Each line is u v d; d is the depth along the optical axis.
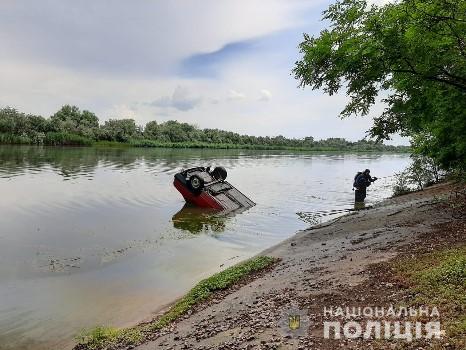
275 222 20.23
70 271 12.69
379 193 29.81
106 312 9.93
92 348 8.10
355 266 9.67
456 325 5.71
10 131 84.25
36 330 8.98
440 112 11.52
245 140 142.25
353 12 10.40
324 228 16.84
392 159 89.62
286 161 69.12
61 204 22.94
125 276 12.40
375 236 13.05
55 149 73.62
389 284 7.83
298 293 8.61
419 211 15.62
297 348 6.09
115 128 110.00
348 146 158.50
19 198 24.00
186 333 7.86
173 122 138.62
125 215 21.05
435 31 9.55
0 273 12.31
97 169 41.59
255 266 11.99
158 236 17.20
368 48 9.72
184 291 11.27
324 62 11.00
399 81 10.89
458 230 11.25
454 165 15.59
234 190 25.86
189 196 23.89
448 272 7.54
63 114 112.50
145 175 37.78
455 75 10.77
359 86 11.02
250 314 8.05
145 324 9.11
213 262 13.87
